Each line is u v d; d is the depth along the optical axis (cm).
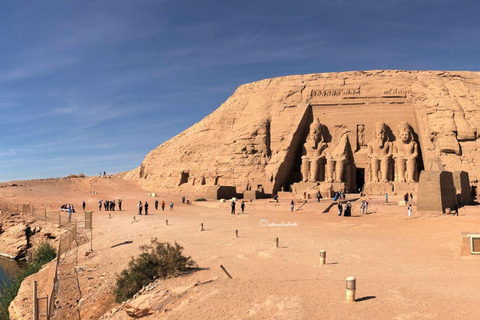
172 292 1227
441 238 1998
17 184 5966
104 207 4503
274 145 5816
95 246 2389
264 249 1822
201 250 1886
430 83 5681
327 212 3762
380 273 1311
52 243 3177
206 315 1002
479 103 5331
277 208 4062
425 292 1047
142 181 6862
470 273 1262
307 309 946
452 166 5047
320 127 5797
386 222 2841
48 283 1766
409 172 5328
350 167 5659
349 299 985
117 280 1526
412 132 5644
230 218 3322
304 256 1641
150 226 2891
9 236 3719
